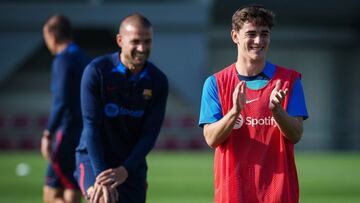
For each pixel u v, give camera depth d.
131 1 72.00
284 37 84.44
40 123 67.12
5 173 41.94
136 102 16.33
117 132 16.47
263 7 14.01
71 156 20.89
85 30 77.50
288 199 14.06
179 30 71.94
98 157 15.96
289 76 14.27
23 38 71.00
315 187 36.69
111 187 15.69
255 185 14.06
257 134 14.13
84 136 16.62
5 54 70.75
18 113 71.94
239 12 14.03
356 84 85.62
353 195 33.22
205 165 49.22
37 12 70.75
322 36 84.75
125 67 16.20
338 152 77.31
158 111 16.58
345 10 82.50
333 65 85.38
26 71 76.69
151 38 15.87
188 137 68.31
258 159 14.11
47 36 21.27
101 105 16.28
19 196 31.16
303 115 14.23
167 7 71.56
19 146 66.75
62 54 20.86
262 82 14.20
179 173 43.19
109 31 77.50
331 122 82.06
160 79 16.53
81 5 71.00
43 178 39.09
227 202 14.16
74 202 21.05
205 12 71.88
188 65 72.00
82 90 16.25
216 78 14.44
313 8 82.06
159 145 67.88
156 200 30.36
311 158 60.50
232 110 13.58
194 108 71.94
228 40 82.62
